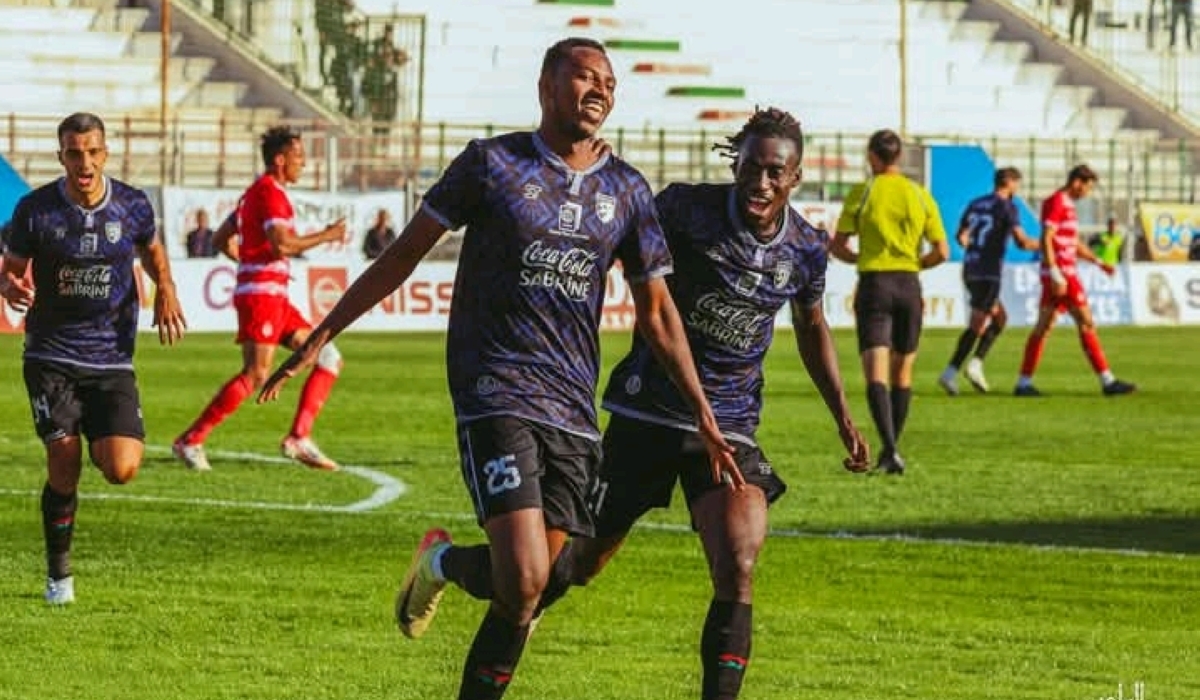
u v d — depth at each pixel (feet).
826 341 52.44
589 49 45.52
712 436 46.85
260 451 112.47
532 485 44.83
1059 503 92.73
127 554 75.15
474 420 45.29
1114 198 285.84
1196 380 172.76
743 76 320.29
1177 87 338.95
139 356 184.44
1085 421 135.23
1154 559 76.18
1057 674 56.29
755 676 55.67
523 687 54.13
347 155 266.16
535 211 45.16
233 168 263.70
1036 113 332.39
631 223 46.26
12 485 96.17
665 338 47.09
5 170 220.02
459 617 63.98
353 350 197.77
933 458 111.55
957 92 331.36
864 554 76.74
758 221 49.67
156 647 58.70
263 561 73.97
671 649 59.36
